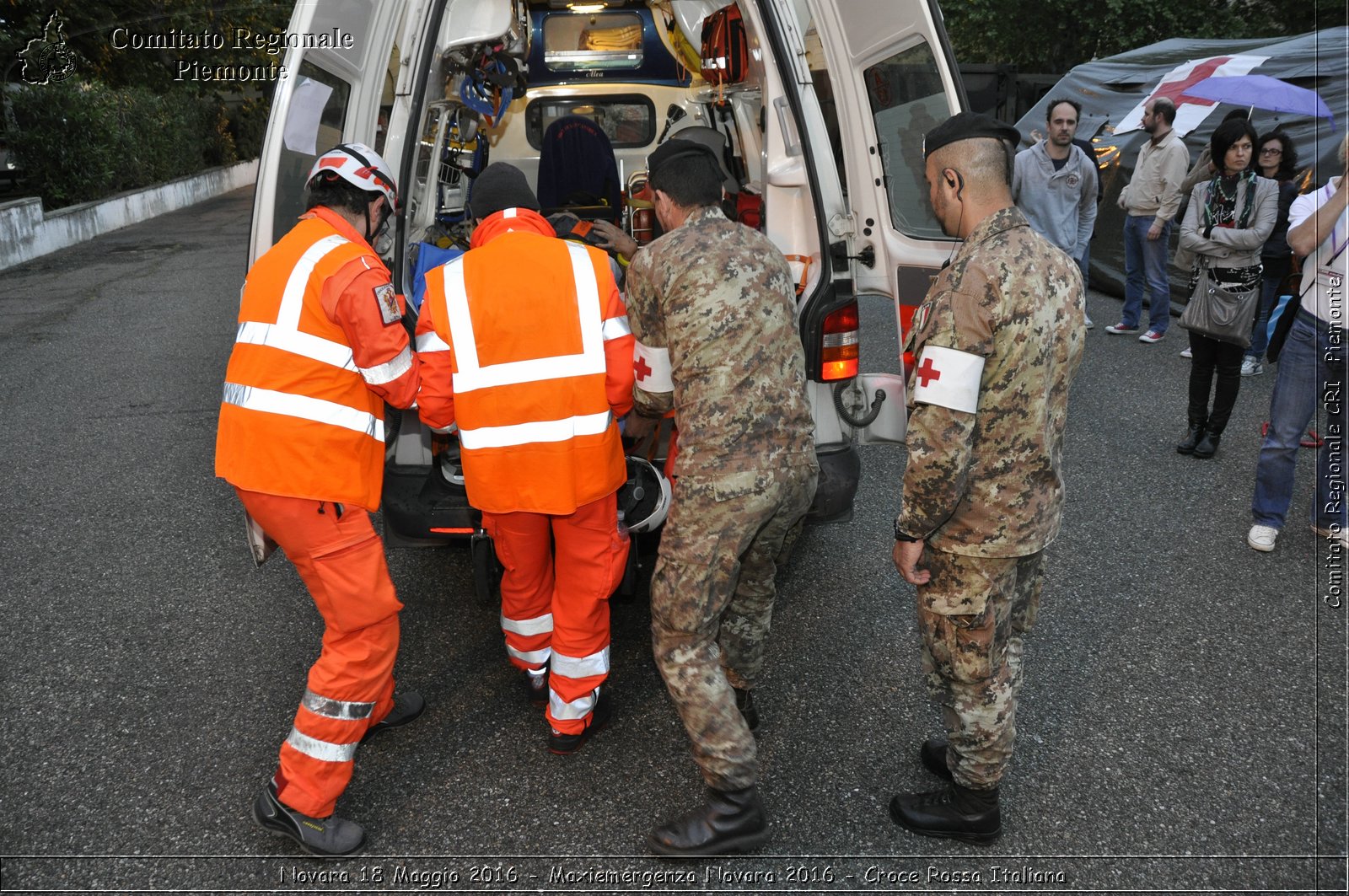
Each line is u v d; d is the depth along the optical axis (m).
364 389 2.29
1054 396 2.05
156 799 2.50
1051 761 2.62
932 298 2.01
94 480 4.64
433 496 2.91
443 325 2.31
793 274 3.07
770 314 2.22
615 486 2.46
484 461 2.36
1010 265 1.94
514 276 2.33
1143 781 2.53
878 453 4.98
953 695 2.24
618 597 3.12
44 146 13.60
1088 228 6.42
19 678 3.04
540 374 2.32
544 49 5.12
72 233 13.05
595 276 2.39
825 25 2.97
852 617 3.38
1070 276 2.02
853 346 3.03
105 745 2.72
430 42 2.88
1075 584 3.56
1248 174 4.25
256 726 2.80
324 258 2.20
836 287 2.99
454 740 2.75
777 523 2.36
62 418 5.55
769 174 3.06
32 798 2.50
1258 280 4.35
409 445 2.88
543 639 2.77
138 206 15.80
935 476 1.97
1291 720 2.76
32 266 11.27
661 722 2.82
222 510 4.30
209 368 6.59
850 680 3.01
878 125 3.01
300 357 2.18
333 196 2.33
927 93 2.83
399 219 2.83
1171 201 6.36
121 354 6.99
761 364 2.21
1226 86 6.17
